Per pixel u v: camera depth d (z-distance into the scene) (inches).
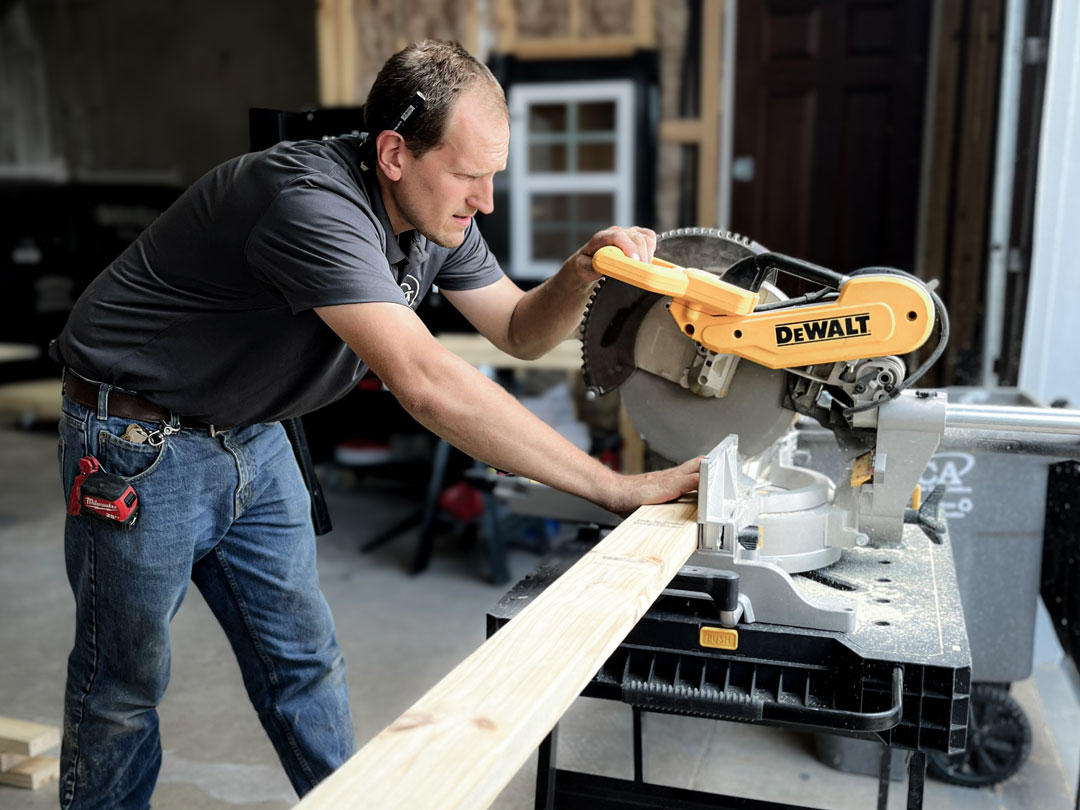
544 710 30.2
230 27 222.5
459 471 137.6
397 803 25.4
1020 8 100.6
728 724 94.8
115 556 52.3
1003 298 106.1
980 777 82.2
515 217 177.3
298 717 60.0
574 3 166.1
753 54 159.5
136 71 230.7
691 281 48.2
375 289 43.4
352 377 55.7
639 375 55.2
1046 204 100.3
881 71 154.1
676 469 49.5
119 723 55.6
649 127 166.1
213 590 59.6
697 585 45.0
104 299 51.8
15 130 239.1
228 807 81.4
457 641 111.3
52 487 172.2
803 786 83.7
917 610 48.4
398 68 45.7
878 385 48.9
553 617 35.9
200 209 48.8
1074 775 85.4
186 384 51.5
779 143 161.0
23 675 103.3
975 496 82.3
